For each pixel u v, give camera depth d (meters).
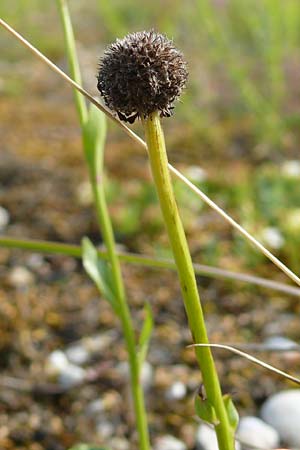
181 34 0.68
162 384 0.31
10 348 0.34
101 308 0.37
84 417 0.30
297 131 0.55
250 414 0.29
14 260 0.41
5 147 0.56
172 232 0.16
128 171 0.51
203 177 0.48
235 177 0.48
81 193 0.47
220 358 0.32
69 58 0.21
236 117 0.60
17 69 0.76
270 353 0.32
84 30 0.86
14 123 0.62
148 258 0.25
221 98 0.61
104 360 0.33
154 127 0.16
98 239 0.43
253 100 0.53
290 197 0.43
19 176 0.50
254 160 0.52
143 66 0.15
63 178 0.50
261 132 0.53
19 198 0.47
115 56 0.16
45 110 0.65
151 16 0.75
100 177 0.21
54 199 0.47
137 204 0.44
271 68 0.53
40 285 0.39
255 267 0.39
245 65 0.62
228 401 0.17
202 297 0.37
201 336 0.17
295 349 0.23
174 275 0.39
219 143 0.55
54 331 0.35
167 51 0.16
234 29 0.70
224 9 0.67
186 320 0.36
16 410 0.30
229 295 0.37
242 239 0.40
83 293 0.38
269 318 0.35
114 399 0.31
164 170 0.16
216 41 0.55
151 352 0.33
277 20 0.53
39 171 0.51
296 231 0.38
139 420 0.22
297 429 0.28
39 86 0.72
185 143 0.56
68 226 0.44
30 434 0.29
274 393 0.30
